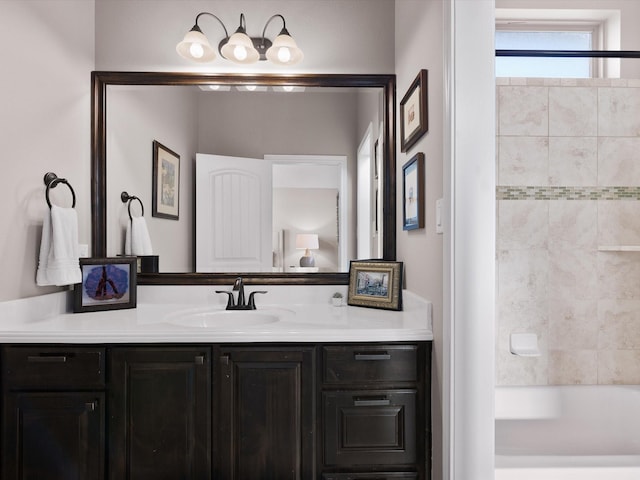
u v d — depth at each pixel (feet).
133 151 6.75
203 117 6.84
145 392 4.79
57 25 5.79
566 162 6.88
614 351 6.94
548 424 6.61
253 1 6.84
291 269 6.85
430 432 4.88
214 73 6.79
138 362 4.79
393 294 6.11
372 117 6.89
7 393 4.73
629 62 7.10
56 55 5.78
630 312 6.94
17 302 5.02
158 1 6.79
